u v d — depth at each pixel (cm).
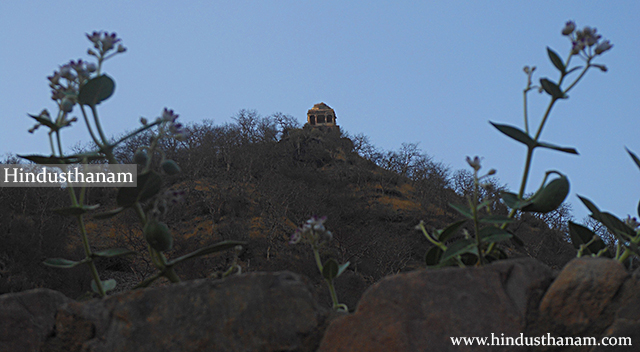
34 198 3647
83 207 207
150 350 191
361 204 5262
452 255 211
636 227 216
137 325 195
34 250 3038
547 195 204
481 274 188
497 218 208
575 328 180
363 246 3872
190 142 5694
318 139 6938
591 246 247
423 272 188
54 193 3806
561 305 182
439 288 185
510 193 216
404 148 6900
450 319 181
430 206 5600
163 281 2975
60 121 214
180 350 190
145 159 217
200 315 193
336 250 3788
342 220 5031
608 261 184
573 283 182
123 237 3534
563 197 202
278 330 190
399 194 5994
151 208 209
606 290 180
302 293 194
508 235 207
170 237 205
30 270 2942
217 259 3672
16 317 204
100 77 207
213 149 5959
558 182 203
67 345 200
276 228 4266
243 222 4350
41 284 2923
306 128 7212
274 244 3944
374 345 181
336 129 7156
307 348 190
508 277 190
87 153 208
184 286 197
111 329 197
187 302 195
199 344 190
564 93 206
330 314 196
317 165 6862
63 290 2883
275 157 6506
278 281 196
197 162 5250
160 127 217
